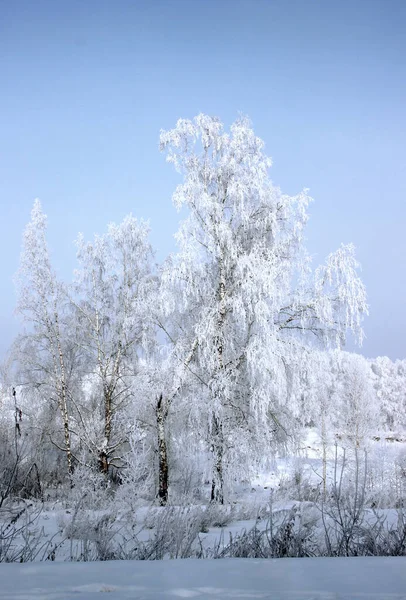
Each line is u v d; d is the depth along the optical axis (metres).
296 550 4.15
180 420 17.66
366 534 4.25
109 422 19.31
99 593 1.84
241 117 18.75
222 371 16.84
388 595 1.79
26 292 19.83
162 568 2.42
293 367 16.94
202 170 18.30
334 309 16.88
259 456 16.95
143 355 19.95
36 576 2.21
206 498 16.39
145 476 15.23
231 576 2.21
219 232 16.94
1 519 6.62
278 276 17.03
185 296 16.56
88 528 5.61
